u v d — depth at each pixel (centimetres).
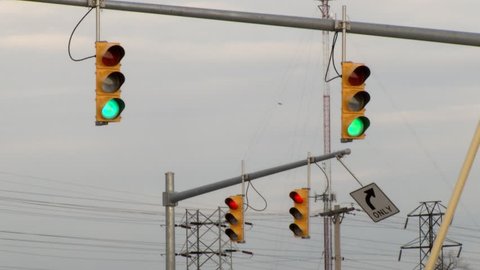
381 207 3700
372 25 2494
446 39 2470
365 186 3709
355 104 2477
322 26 2481
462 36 2466
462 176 2614
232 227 3781
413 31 2477
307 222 3744
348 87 2478
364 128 2478
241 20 2445
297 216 3744
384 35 2486
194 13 2416
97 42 2397
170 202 3731
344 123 2477
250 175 3753
